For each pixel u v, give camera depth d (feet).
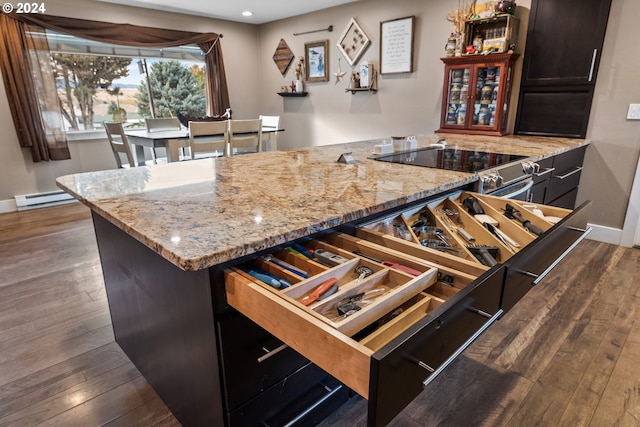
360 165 6.31
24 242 10.58
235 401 3.51
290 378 3.93
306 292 3.08
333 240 4.07
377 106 14.88
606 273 8.48
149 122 13.80
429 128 13.52
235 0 14.17
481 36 10.82
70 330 6.63
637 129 9.31
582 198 10.46
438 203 5.28
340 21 15.15
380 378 1.99
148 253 4.10
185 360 3.95
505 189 6.49
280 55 17.88
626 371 5.49
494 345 6.12
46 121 13.50
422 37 12.99
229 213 3.71
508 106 10.91
